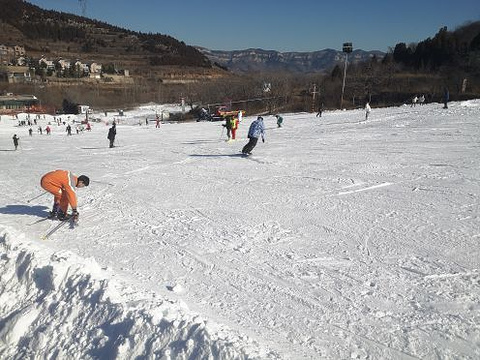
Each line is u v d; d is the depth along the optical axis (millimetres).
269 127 29812
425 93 63281
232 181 11109
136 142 25422
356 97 69812
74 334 4160
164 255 6246
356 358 3852
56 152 21688
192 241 6785
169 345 3627
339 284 5227
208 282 5359
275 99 72938
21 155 20734
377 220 7551
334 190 9773
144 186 10898
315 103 68250
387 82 72438
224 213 8258
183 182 11219
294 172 11984
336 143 18188
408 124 24391
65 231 7492
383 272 5500
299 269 5672
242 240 6773
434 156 13766
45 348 4164
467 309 4570
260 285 5254
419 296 4875
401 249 6215
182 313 3953
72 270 4898
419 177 10773
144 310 4004
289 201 8969
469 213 7727
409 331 4223
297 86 86000
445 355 3859
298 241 6672
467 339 4070
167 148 19844
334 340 4113
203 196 9625
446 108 31266
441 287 5059
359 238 6711
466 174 10875
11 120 71250
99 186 11109
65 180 7730
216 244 6625
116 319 4051
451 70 69938
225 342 3463
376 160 13391
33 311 4637
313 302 4824
